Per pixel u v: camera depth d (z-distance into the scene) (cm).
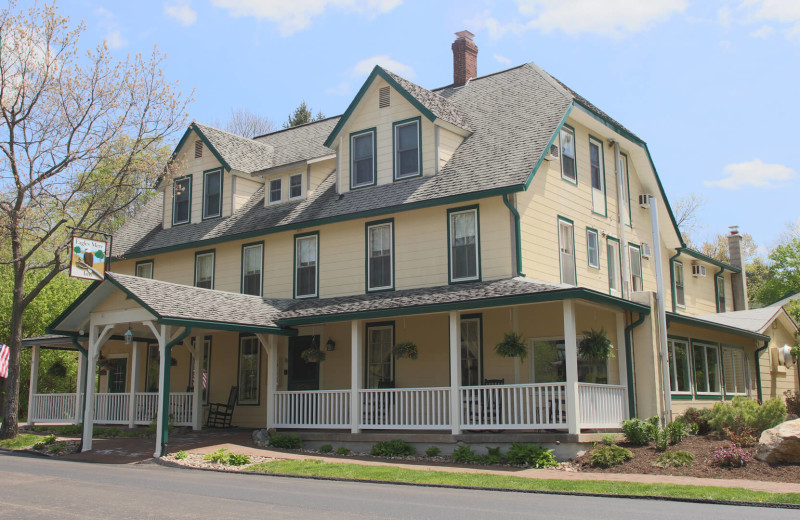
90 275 1891
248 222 2398
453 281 1909
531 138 1970
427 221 1986
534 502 1024
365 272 2086
